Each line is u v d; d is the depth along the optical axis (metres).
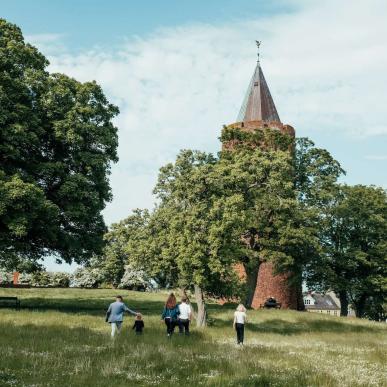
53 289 46.75
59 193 29.80
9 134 28.05
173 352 14.62
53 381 9.91
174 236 25.92
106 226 34.38
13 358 12.12
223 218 25.22
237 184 31.50
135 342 16.92
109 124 35.31
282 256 35.25
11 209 26.64
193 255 24.97
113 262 62.53
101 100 34.88
